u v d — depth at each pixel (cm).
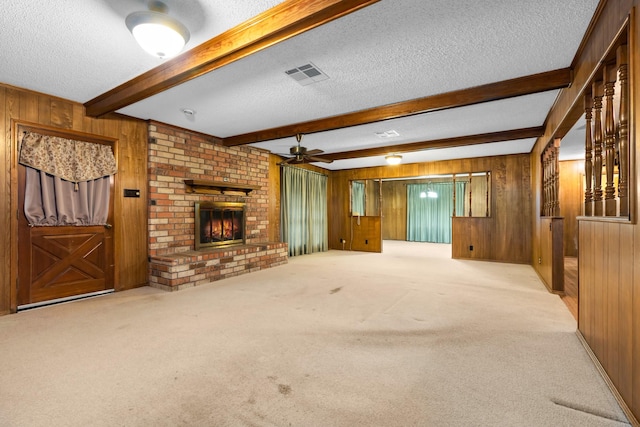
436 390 178
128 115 394
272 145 565
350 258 686
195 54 240
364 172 822
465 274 502
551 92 320
